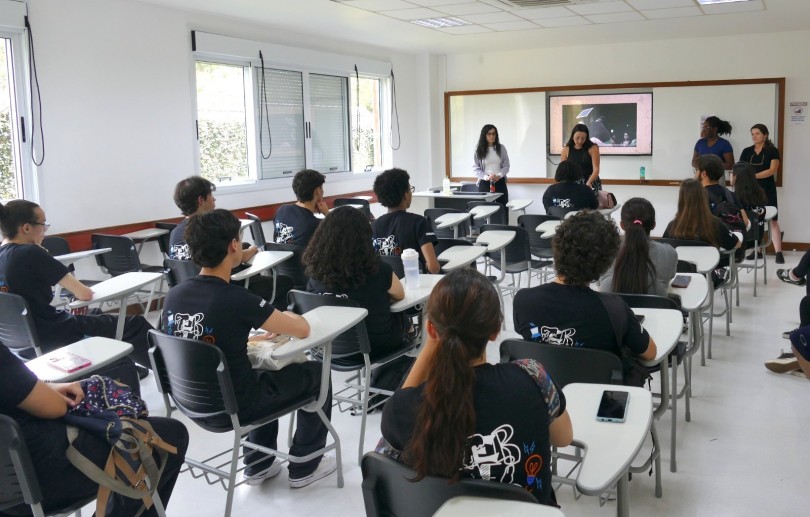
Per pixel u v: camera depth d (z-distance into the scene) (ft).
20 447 5.41
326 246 9.43
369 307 9.64
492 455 4.39
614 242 7.24
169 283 13.24
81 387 6.16
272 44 23.30
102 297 10.57
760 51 26.37
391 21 22.62
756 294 19.16
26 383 5.60
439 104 32.73
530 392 4.53
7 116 15.98
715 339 15.28
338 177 27.66
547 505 4.48
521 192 31.63
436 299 4.52
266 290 14.65
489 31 25.21
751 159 24.79
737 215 16.05
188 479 9.43
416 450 4.31
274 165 24.35
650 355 7.26
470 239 17.48
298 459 8.42
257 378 7.84
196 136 20.95
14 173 16.21
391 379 11.30
